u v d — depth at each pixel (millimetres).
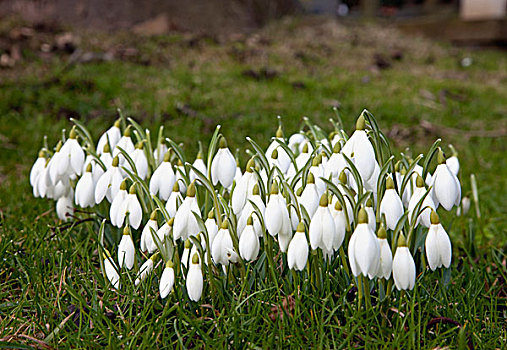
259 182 682
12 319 687
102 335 675
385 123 1514
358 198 663
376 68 2225
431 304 694
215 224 676
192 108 1497
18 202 923
